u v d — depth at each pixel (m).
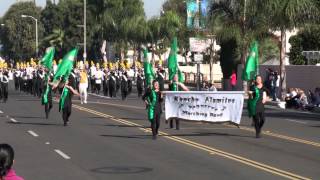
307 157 15.21
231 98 20.59
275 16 36.28
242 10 39.59
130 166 13.70
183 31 58.00
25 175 12.53
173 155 15.49
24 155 15.45
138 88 46.28
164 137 19.53
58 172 12.90
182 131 21.48
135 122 24.73
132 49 84.19
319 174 12.68
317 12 35.75
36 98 43.59
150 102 18.95
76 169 13.30
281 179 12.09
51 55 30.06
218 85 61.19
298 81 41.56
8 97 45.00
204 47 44.88
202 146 17.27
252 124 23.81
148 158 14.95
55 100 39.56
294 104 34.88
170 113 21.25
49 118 26.70
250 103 19.48
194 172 12.89
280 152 16.12
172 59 24.33
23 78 53.34
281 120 27.12
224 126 23.44
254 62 22.44
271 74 40.59
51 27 101.50
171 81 23.92
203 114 20.88
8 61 133.62
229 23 40.28
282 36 37.44
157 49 70.81
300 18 35.91
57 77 23.72
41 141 18.39
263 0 36.88
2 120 25.80
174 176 12.41
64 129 21.97
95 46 89.19
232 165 13.86
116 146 17.23
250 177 12.29
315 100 33.53
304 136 20.22
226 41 44.44
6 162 5.71
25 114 28.92
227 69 49.97
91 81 52.03
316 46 50.31
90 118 26.61
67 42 91.94
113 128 22.33
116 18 74.06
